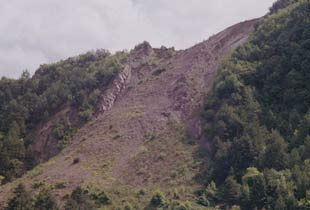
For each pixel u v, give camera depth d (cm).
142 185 10600
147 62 16875
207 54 15462
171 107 13612
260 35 13575
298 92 10950
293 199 8306
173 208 9219
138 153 11962
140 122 13388
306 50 11744
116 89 15450
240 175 9650
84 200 9812
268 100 11381
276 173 8900
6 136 13800
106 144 12775
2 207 10450
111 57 17438
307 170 8838
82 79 15825
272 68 11988
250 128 10331
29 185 11419
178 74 15100
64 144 13550
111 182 10912
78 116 14512
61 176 11556
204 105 12531
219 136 10956
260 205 8756
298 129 10062
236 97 11631
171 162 11144
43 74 17450
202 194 9606
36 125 14700
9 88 16300
